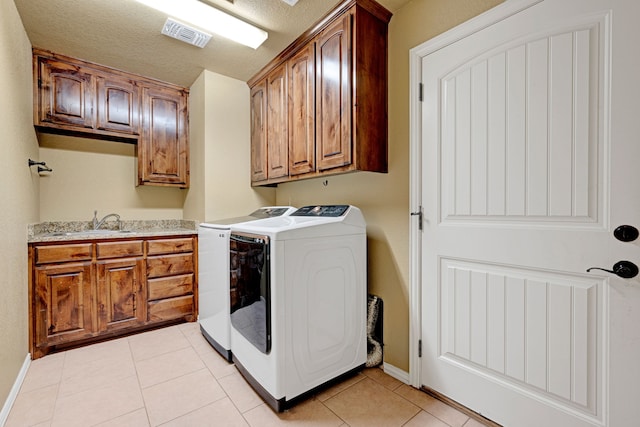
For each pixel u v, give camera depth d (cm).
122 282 238
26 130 204
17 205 176
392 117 186
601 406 113
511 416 135
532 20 127
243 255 176
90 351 215
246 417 147
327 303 169
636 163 104
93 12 186
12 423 142
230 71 269
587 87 114
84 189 276
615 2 107
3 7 155
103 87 260
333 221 173
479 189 146
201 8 182
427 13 167
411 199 175
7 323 153
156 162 288
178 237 266
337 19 185
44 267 207
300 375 157
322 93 197
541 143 126
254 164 285
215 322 214
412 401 160
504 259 137
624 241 107
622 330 108
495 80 139
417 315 172
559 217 122
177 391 168
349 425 142
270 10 186
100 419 145
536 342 129
